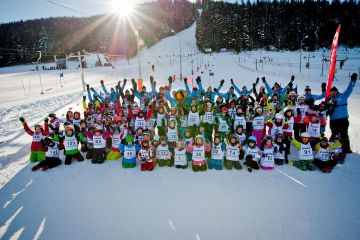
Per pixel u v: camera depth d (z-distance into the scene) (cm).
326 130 1016
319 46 9450
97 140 770
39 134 795
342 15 9862
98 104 1123
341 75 3831
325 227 449
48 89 3344
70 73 5972
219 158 705
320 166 673
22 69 9144
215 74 4172
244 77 3653
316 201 529
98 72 5884
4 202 564
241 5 12781
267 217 483
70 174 693
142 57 11262
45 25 14575
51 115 908
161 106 934
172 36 14375
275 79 3403
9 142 988
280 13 11388
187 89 1119
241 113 851
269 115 941
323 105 820
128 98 1120
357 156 748
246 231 448
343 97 762
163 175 672
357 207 504
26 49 10644
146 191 589
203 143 718
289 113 815
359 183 596
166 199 552
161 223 475
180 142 713
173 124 820
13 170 728
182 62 7150
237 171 688
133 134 853
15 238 448
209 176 661
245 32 9875
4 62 10325
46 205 548
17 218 506
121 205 536
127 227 467
